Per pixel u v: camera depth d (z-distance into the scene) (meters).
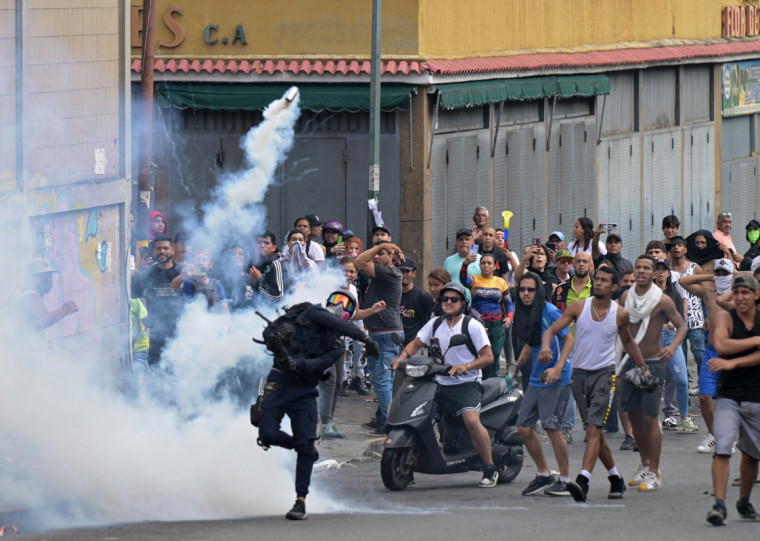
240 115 45.53
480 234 39.09
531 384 23.78
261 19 45.09
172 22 45.50
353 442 28.83
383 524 19.91
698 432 31.41
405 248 44.38
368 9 44.31
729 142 70.88
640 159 60.38
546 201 52.34
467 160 46.81
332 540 18.42
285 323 21.06
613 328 22.91
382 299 29.27
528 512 21.31
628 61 56.53
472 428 24.34
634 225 60.09
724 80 68.81
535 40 51.59
